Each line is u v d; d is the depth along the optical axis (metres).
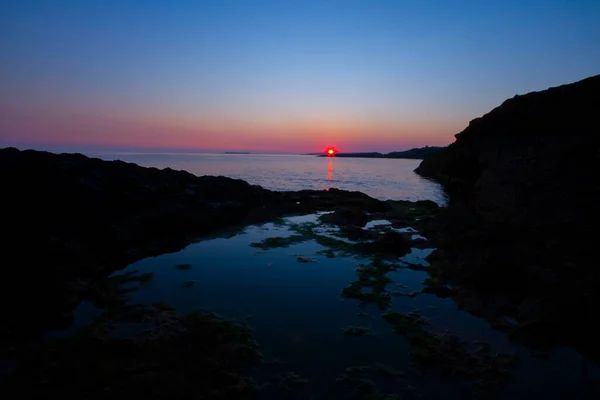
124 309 7.90
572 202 12.57
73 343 6.51
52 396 5.20
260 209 21.97
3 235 8.24
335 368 6.12
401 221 19.22
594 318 7.05
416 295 9.38
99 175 15.86
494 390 5.61
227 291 9.50
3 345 6.61
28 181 12.98
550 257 10.04
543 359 6.44
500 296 8.95
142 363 5.97
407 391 5.56
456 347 6.76
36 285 7.95
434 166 63.22
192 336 6.90
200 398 5.25
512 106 24.30
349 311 8.37
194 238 15.31
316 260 12.30
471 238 12.91
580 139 16.30
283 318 7.96
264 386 5.61
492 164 22.42
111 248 12.43
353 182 49.19
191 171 62.94
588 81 20.69
